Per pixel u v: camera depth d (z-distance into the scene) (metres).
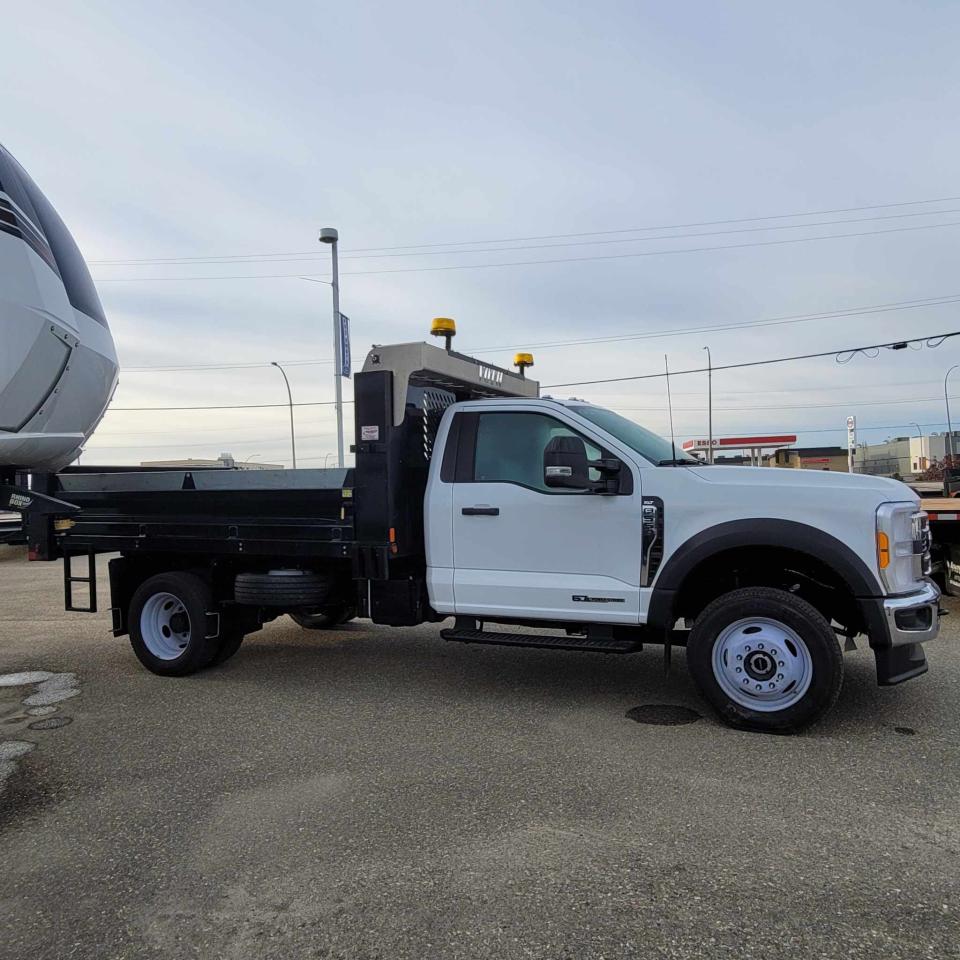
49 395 5.55
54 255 5.66
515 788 4.03
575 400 5.91
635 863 3.22
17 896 3.11
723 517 4.87
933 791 3.89
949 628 7.75
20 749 4.80
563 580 5.29
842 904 2.89
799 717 4.64
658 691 5.83
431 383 6.16
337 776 4.26
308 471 5.92
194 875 3.23
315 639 7.96
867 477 4.86
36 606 10.83
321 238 20.86
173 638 6.66
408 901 2.98
